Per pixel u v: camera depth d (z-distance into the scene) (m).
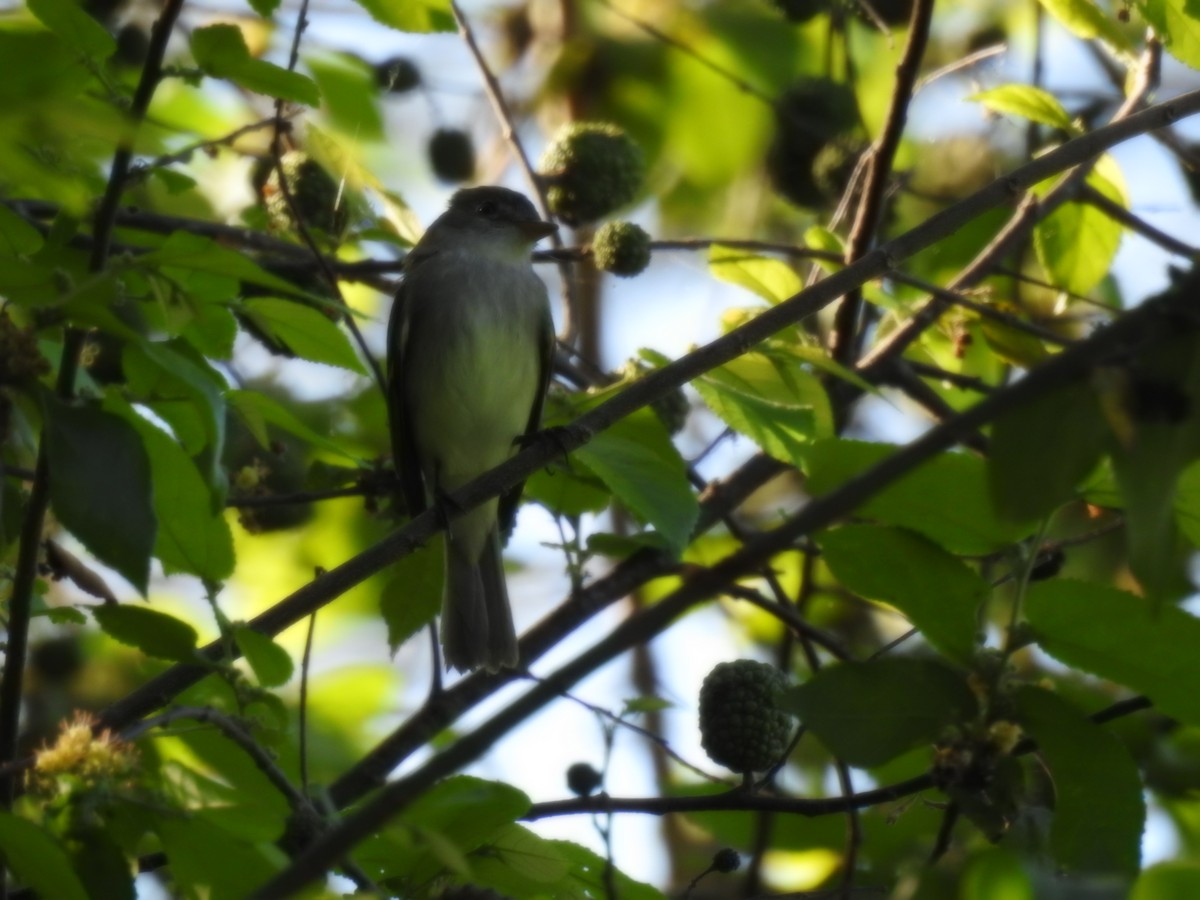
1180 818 8.84
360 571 6.42
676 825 11.62
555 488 8.41
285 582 12.37
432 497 10.91
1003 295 11.80
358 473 9.28
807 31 13.63
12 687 5.46
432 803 5.87
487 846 6.06
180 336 6.30
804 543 8.12
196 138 8.80
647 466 7.00
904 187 10.80
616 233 8.70
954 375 9.71
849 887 6.98
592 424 6.89
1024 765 5.57
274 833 5.10
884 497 5.71
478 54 10.24
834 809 6.33
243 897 4.98
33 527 5.33
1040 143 11.99
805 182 10.73
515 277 10.91
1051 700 5.30
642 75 13.62
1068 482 3.59
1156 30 7.82
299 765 6.87
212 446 4.88
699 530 9.20
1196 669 5.36
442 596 8.32
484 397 10.78
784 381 7.88
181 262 5.06
